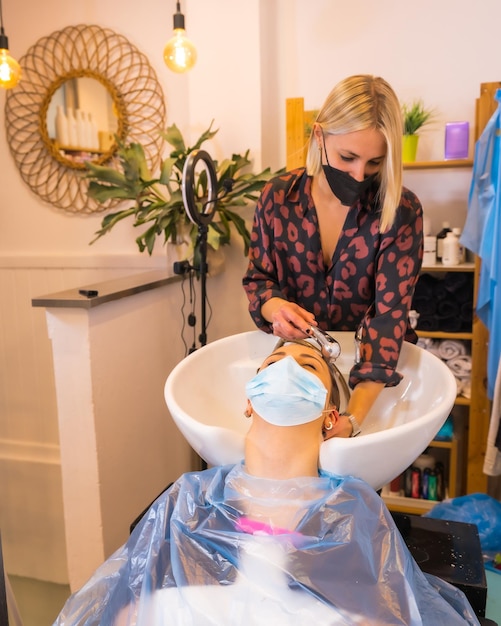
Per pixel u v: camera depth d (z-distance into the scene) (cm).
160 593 74
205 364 115
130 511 179
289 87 237
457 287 212
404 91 225
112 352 164
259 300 116
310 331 101
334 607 69
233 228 234
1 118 255
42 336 266
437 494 225
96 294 153
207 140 228
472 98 220
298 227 114
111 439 165
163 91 240
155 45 237
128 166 212
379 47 225
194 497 86
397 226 107
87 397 153
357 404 99
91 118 246
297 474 85
